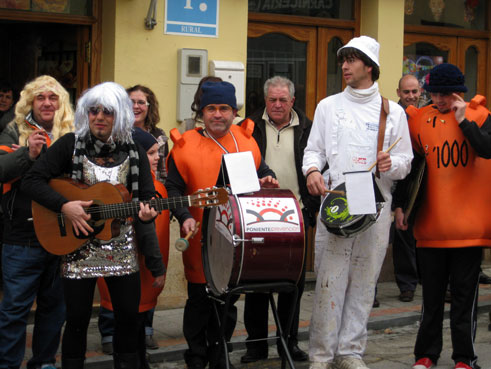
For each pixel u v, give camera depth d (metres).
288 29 7.87
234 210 4.24
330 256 4.90
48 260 4.57
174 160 4.92
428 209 5.11
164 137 5.89
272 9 7.77
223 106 4.83
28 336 5.81
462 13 8.95
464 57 8.99
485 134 4.85
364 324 4.99
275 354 5.60
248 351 5.35
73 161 4.02
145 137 4.85
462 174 5.03
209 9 6.92
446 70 4.95
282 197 4.41
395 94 8.08
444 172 5.05
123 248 4.05
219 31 6.98
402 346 5.91
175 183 4.90
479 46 9.06
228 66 6.94
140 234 4.18
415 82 7.26
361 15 8.16
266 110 5.56
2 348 4.53
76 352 4.07
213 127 4.85
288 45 7.90
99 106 3.96
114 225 4.02
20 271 4.50
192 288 4.93
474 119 5.05
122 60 6.62
